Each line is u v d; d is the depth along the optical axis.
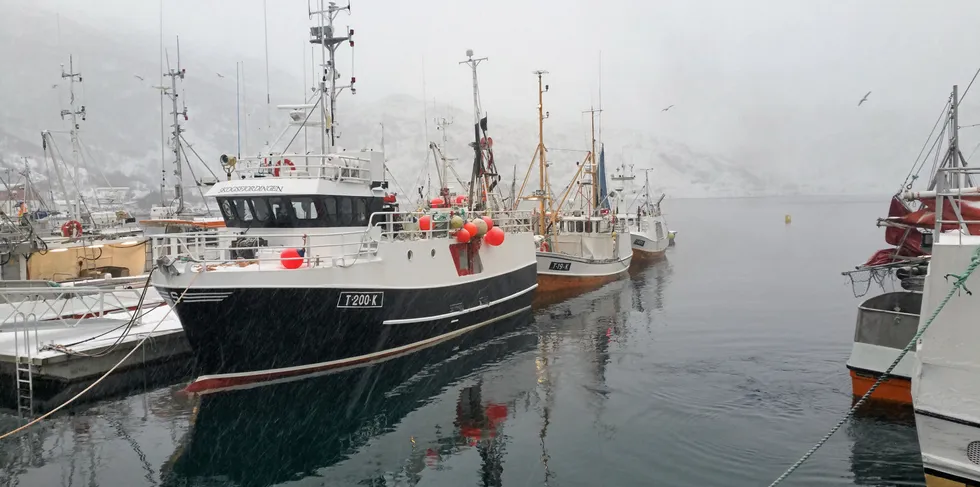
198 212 43.75
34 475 12.17
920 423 8.56
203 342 15.58
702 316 25.77
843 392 15.27
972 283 8.12
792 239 67.44
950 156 15.75
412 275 19.67
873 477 10.94
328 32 20.73
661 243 51.00
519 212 29.27
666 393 15.70
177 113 39.94
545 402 15.52
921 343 8.62
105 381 17.47
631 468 11.76
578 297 31.44
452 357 19.64
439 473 11.98
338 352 17.58
